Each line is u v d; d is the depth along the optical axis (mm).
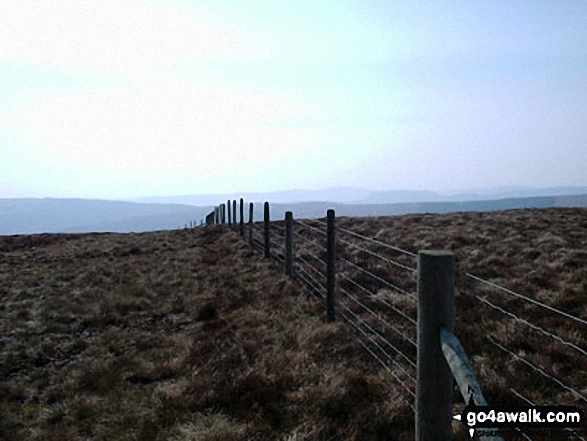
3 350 8398
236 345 7547
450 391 3139
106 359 7797
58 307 11688
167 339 8727
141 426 5180
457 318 8258
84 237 32969
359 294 10367
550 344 6738
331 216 8492
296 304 9914
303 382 5961
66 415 5754
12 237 33375
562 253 13109
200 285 13492
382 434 4648
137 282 14641
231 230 26453
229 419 5199
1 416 5734
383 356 6664
